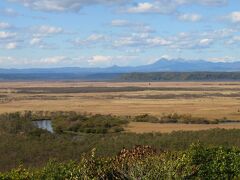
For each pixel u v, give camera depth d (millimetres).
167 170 11883
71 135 55812
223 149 15539
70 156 35438
